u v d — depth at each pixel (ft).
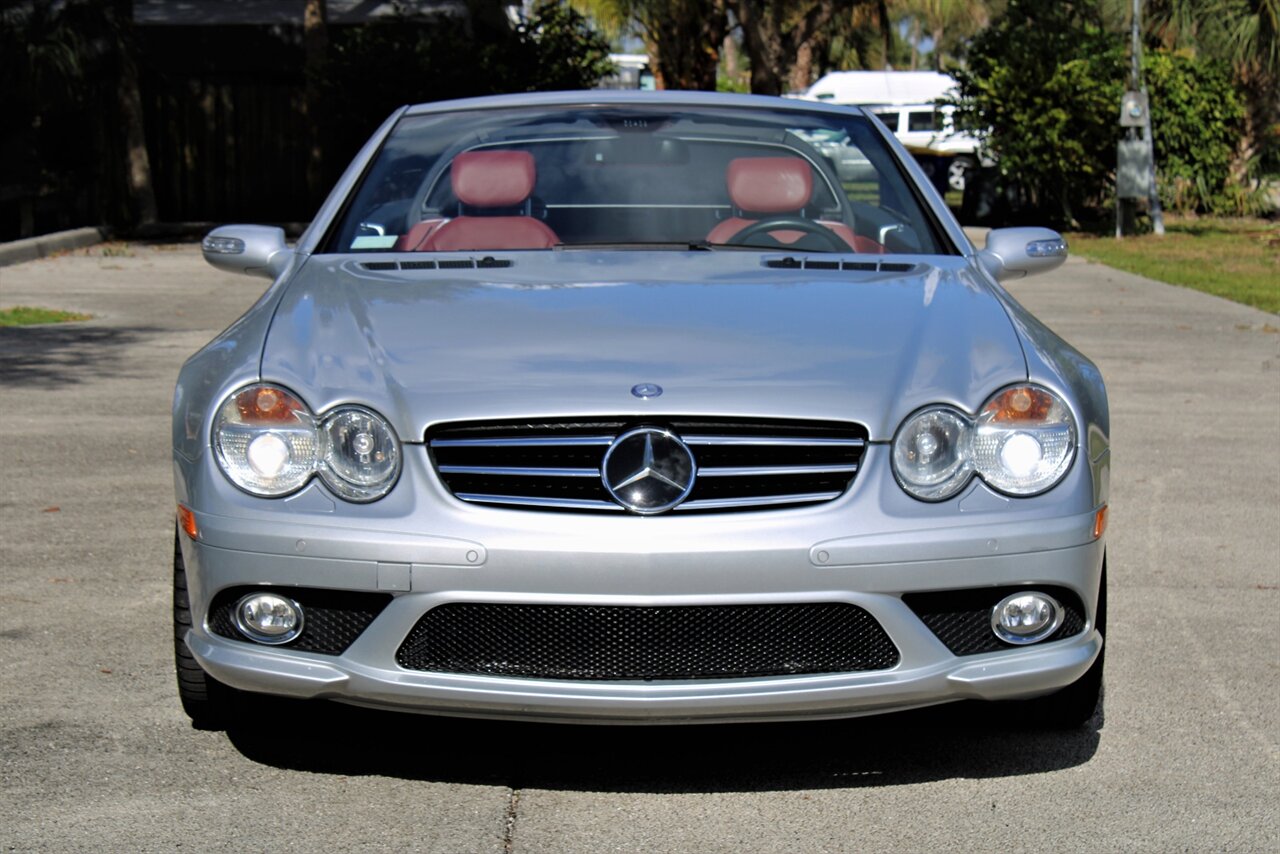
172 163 73.15
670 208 15.15
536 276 13.09
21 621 14.98
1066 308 42.98
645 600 10.23
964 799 11.18
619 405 10.49
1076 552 10.78
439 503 10.39
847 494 10.51
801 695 10.43
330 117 67.41
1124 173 69.05
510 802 11.04
